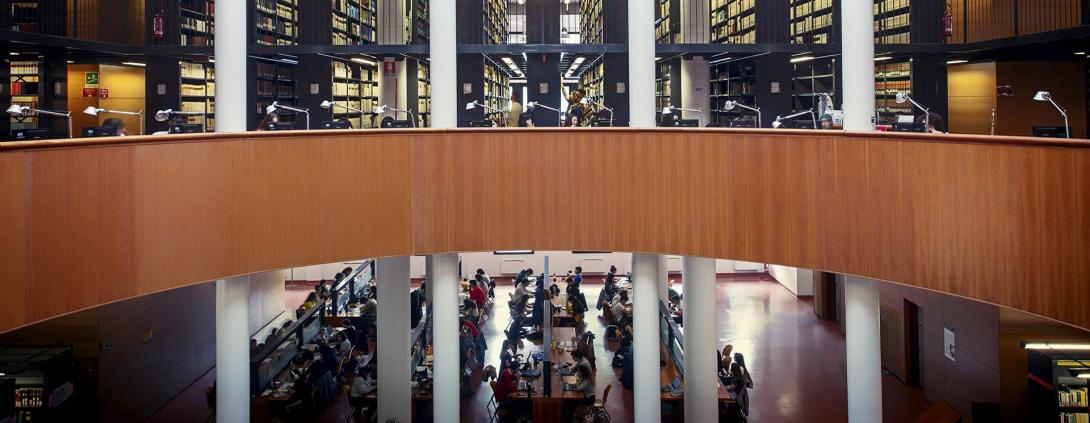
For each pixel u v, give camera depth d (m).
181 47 15.55
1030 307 4.82
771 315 17.30
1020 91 17.17
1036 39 14.02
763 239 6.75
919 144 5.60
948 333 11.22
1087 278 4.46
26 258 5.01
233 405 7.78
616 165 7.66
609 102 16.17
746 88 17.19
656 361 8.55
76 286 5.36
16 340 10.18
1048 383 9.19
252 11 15.98
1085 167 4.48
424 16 21.25
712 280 9.97
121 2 17.84
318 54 15.92
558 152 7.84
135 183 5.80
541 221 7.86
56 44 14.02
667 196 7.40
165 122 15.92
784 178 6.61
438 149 7.89
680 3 18.73
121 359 10.79
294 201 7.01
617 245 7.64
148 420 11.45
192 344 13.09
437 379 8.88
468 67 16.08
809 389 12.55
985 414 9.84
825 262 6.30
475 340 13.76
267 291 15.69
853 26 7.10
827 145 6.29
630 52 8.59
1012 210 4.94
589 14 24.94
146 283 5.88
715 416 10.02
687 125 13.27
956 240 5.34
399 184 7.79
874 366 6.89
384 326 10.38
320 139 7.21
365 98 19.19
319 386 11.91
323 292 16.14
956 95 17.89
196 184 6.27
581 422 10.88
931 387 11.83
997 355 9.91
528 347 14.41
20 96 15.44
